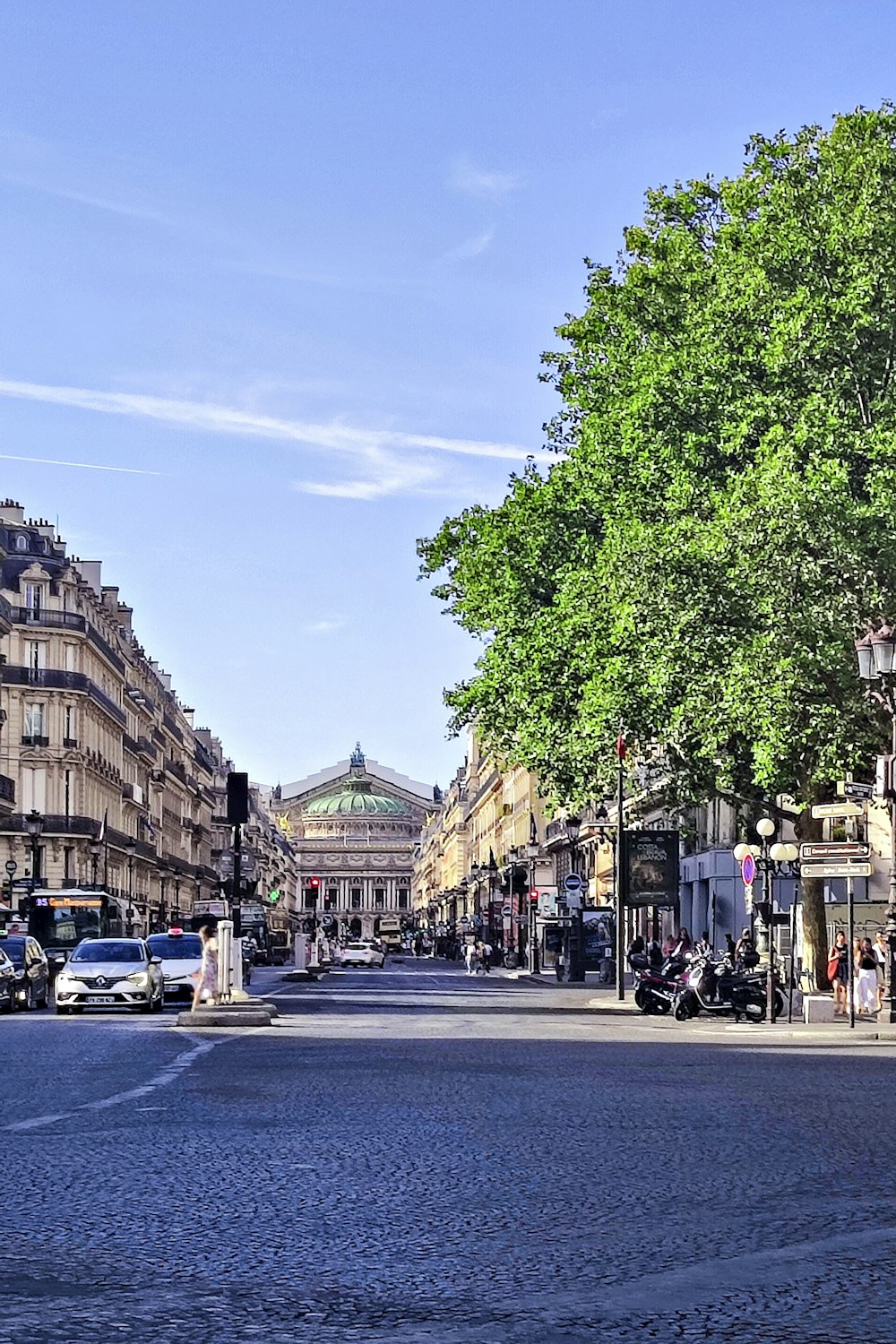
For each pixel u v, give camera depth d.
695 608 41.84
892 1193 12.21
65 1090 20.16
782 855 41.41
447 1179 12.76
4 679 104.19
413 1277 9.13
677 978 46.38
